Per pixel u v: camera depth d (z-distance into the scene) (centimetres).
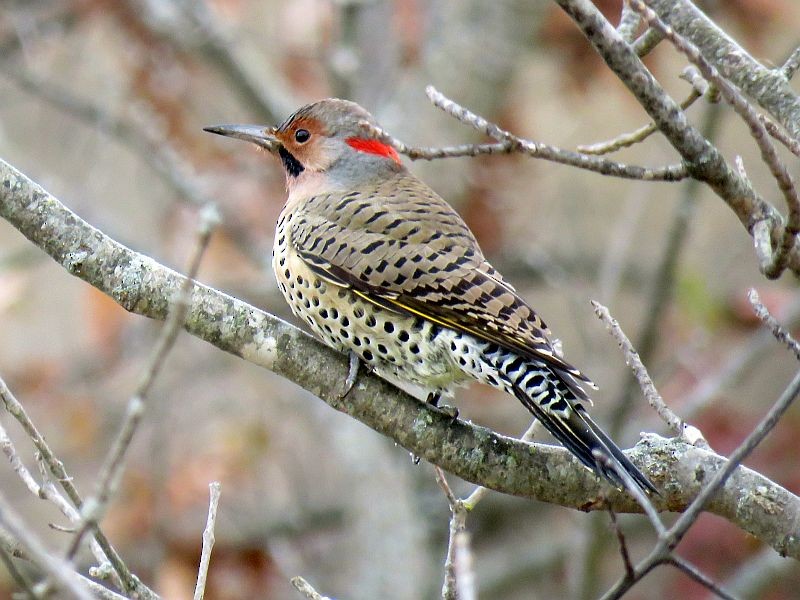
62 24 1517
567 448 673
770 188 1502
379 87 1495
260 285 1434
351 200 816
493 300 745
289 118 888
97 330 1468
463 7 1470
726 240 1580
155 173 1580
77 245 709
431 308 751
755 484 674
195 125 1516
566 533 1505
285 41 1510
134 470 1385
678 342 1429
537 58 1552
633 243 1644
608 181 1658
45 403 1471
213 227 472
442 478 623
